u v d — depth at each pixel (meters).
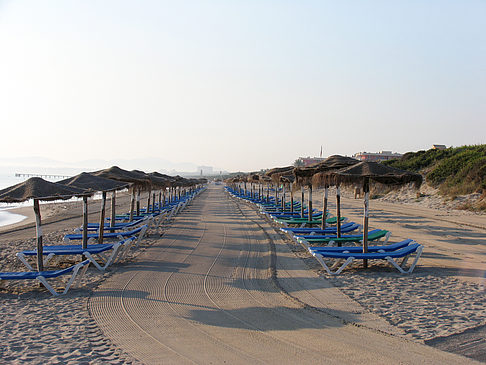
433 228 15.23
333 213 21.22
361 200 31.41
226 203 33.81
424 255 10.15
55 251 8.61
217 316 5.71
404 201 27.94
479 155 28.02
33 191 6.97
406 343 4.64
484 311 5.79
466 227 15.50
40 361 4.28
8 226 22.75
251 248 11.55
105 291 7.06
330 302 6.30
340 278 7.87
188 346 4.65
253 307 6.11
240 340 4.80
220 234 14.50
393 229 14.95
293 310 5.94
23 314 5.85
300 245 12.04
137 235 13.91
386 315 5.64
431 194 27.31
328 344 4.64
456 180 26.23
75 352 4.50
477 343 4.62
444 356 4.28
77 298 6.66
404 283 7.42
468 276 7.94
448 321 5.38
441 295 6.61
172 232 14.95
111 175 11.48
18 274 6.80
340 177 8.86
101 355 4.43
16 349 4.60
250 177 29.31
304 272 8.47
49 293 6.97
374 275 8.09
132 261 9.66
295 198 36.25
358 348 4.52
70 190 7.57
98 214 23.98
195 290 7.12
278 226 16.91
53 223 19.56
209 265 9.23
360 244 11.65
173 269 8.80
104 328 5.27
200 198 42.56
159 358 4.33
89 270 8.72
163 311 5.96
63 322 5.51
